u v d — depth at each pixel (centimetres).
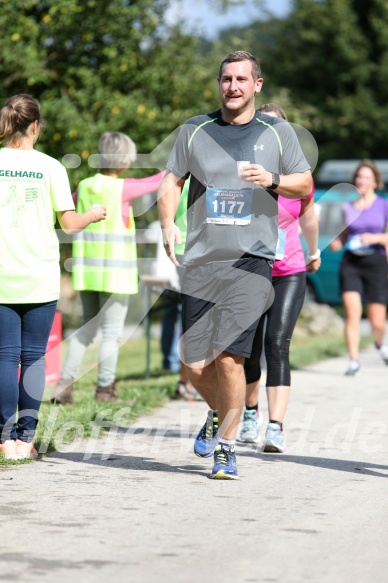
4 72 3888
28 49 3719
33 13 3997
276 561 1077
